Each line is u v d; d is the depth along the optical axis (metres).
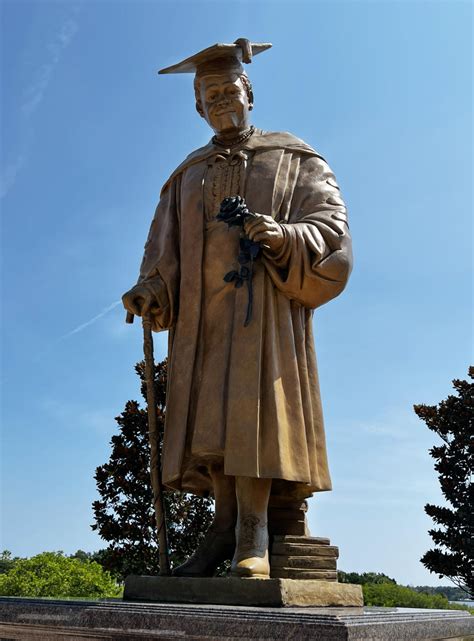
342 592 5.44
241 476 5.72
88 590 19.23
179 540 11.88
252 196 6.54
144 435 12.40
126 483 12.00
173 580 5.35
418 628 4.70
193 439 5.96
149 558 11.78
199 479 6.46
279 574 5.56
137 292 6.64
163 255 6.80
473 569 13.93
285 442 5.73
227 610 4.40
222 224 6.48
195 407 6.17
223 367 6.06
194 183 6.79
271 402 5.79
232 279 6.22
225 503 6.21
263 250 6.14
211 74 6.86
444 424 14.96
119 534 11.83
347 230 6.42
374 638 4.14
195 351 6.30
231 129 6.92
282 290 6.17
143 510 11.95
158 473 6.19
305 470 5.78
